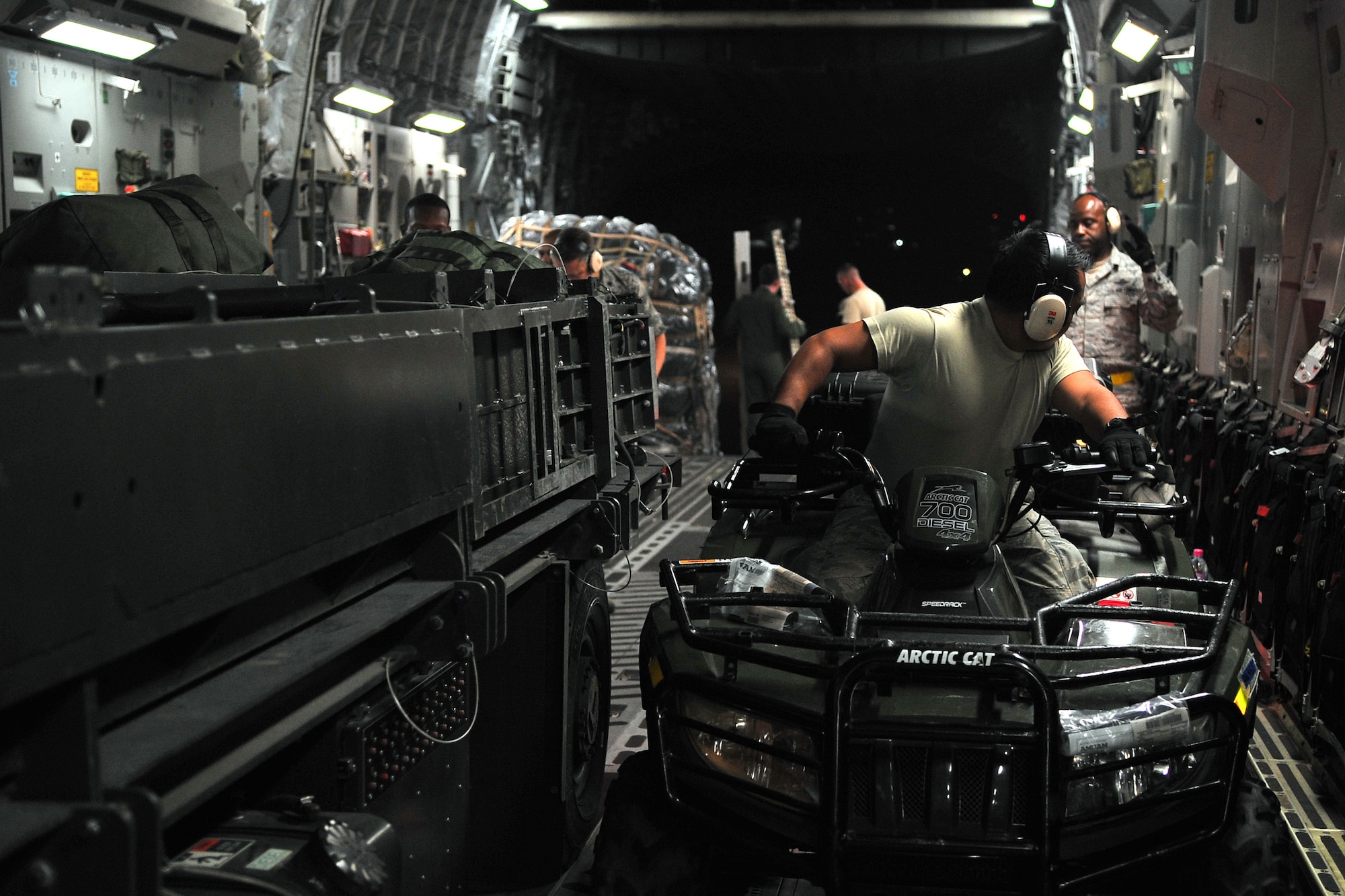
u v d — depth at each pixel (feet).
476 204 42.39
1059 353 10.78
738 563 9.46
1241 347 20.57
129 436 4.50
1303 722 13.21
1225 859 7.84
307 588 6.55
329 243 29.86
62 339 4.18
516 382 9.18
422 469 7.26
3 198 16.74
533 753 10.21
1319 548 12.91
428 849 7.72
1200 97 18.17
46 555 4.05
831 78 54.95
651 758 8.75
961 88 58.03
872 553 10.14
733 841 8.04
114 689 4.91
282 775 6.73
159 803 4.40
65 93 17.80
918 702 7.90
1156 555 10.95
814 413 13.62
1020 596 9.21
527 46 46.19
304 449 5.83
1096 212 20.52
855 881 7.48
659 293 36.81
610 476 11.27
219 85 21.54
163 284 9.19
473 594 7.73
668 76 54.70
